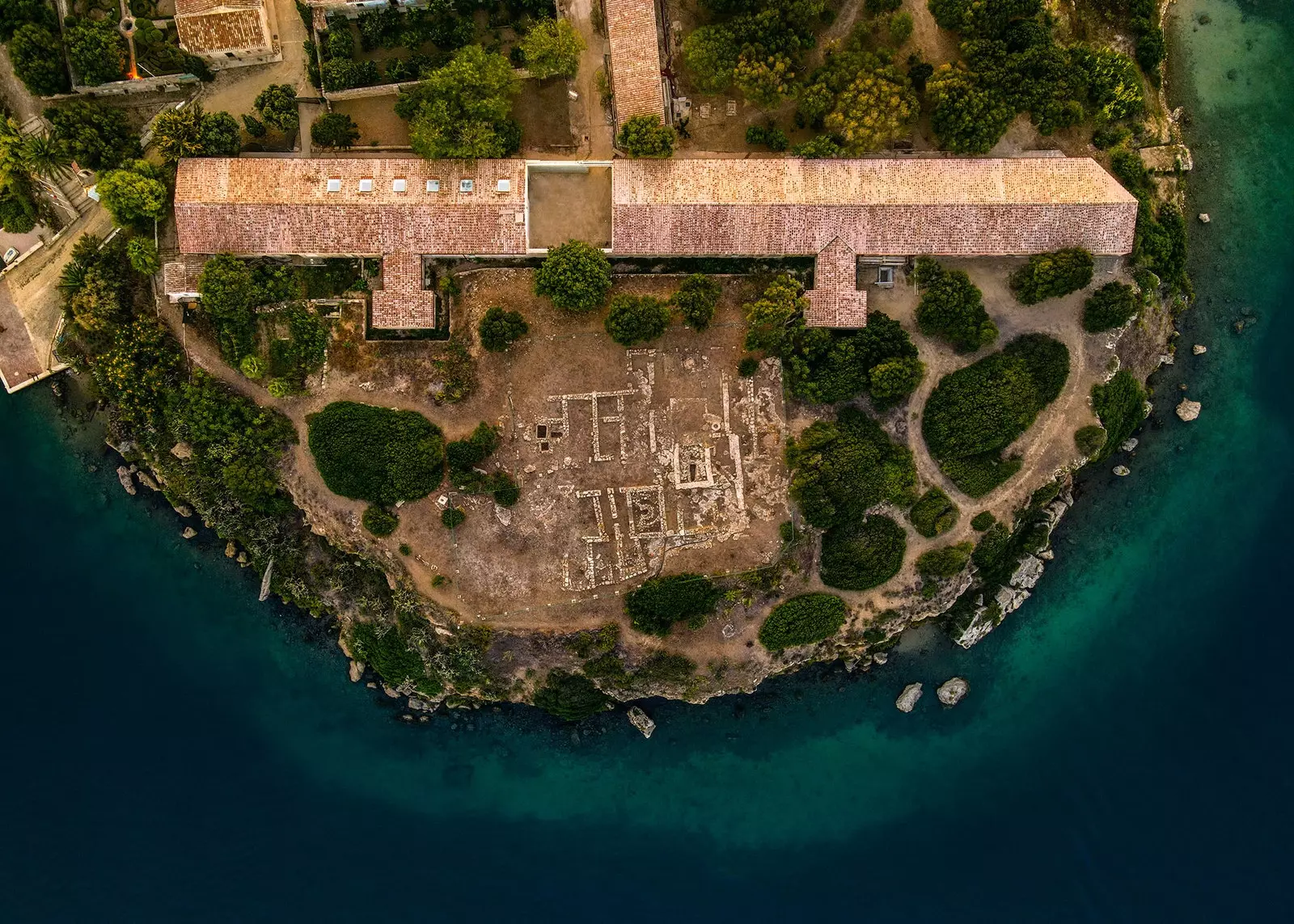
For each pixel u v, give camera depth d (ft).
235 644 216.54
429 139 180.65
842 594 204.03
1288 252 217.15
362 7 187.73
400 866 217.56
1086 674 222.69
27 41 180.96
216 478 198.70
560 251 181.47
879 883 221.25
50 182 192.13
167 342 191.93
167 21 191.62
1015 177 188.14
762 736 222.28
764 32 181.98
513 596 196.75
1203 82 214.48
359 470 189.67
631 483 195.62
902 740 223.30
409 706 218.79
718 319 194.59
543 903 218.38
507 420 193.36
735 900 220.43
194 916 209.26
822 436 191.21
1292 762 215.92
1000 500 201.46
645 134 180.75
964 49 186.09
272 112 185.68
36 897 205.98
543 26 180.34
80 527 212.84
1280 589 220.23
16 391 206.18
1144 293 198.80
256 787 215.72
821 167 187.93
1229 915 212.43
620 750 221.25
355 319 191.72
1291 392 219.20
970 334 191.42
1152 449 219.00
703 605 197.06
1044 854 220.23
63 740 209.87
